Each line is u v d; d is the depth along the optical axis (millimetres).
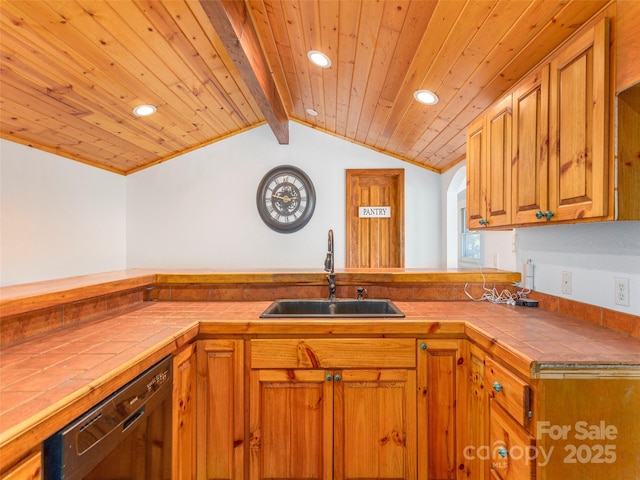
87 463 824
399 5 1443
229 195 3697
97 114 2469
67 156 2922
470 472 1448
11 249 2439
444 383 1488
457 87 1927
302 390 1483
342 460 1478
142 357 1066
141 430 1078
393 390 1483
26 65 1827
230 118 3301
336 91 2551
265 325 1475
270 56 2314
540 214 1287
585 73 1074
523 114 1400
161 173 3697
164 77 2254
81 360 1023
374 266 3664
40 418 708
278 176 3646
